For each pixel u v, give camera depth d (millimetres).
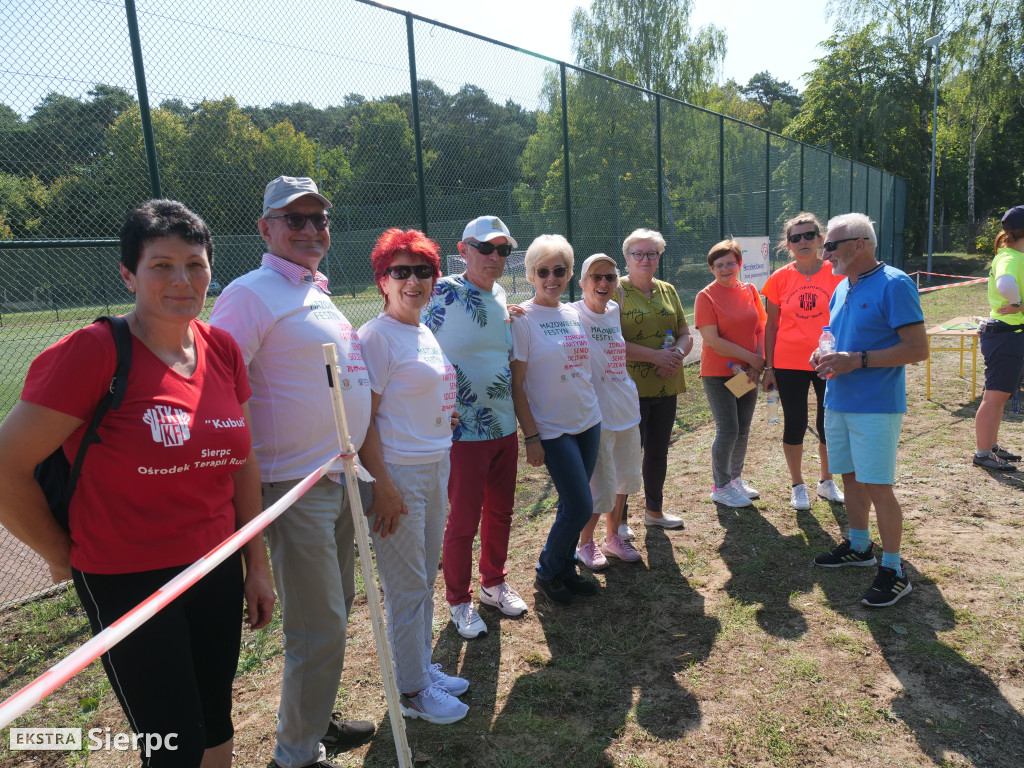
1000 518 4094
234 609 1772
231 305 2008
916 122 31328
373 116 4879
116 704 2754
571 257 3270
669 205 9352
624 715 2541
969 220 32188
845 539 3949
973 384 7078
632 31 26422
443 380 2537
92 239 3559
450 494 3074
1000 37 28281
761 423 6816
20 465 1423
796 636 3014
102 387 1467
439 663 2898
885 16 31766
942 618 3072
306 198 2168
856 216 3240
